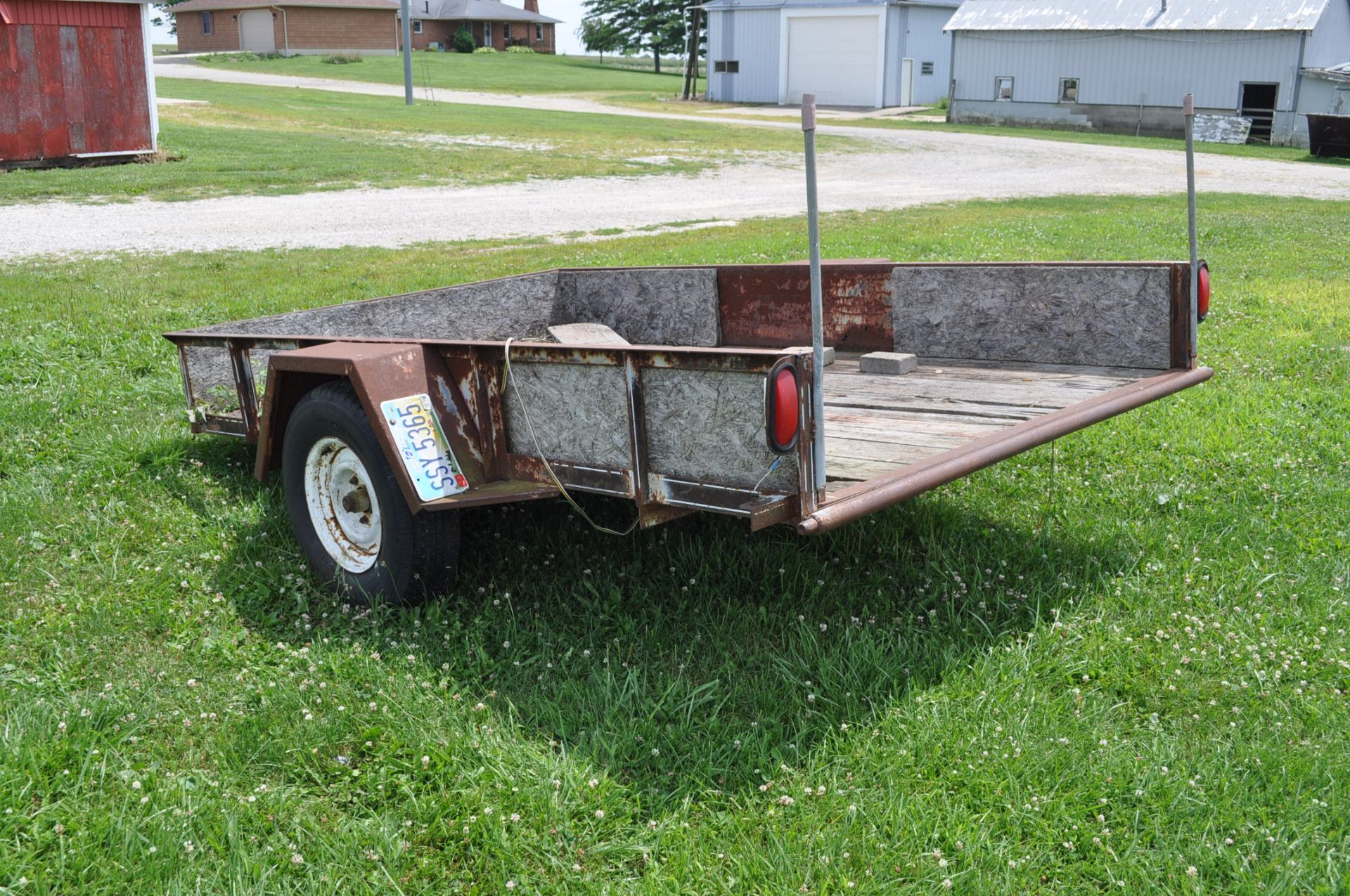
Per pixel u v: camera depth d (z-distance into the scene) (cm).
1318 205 1855
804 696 335
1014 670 341
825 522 291
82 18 2075
